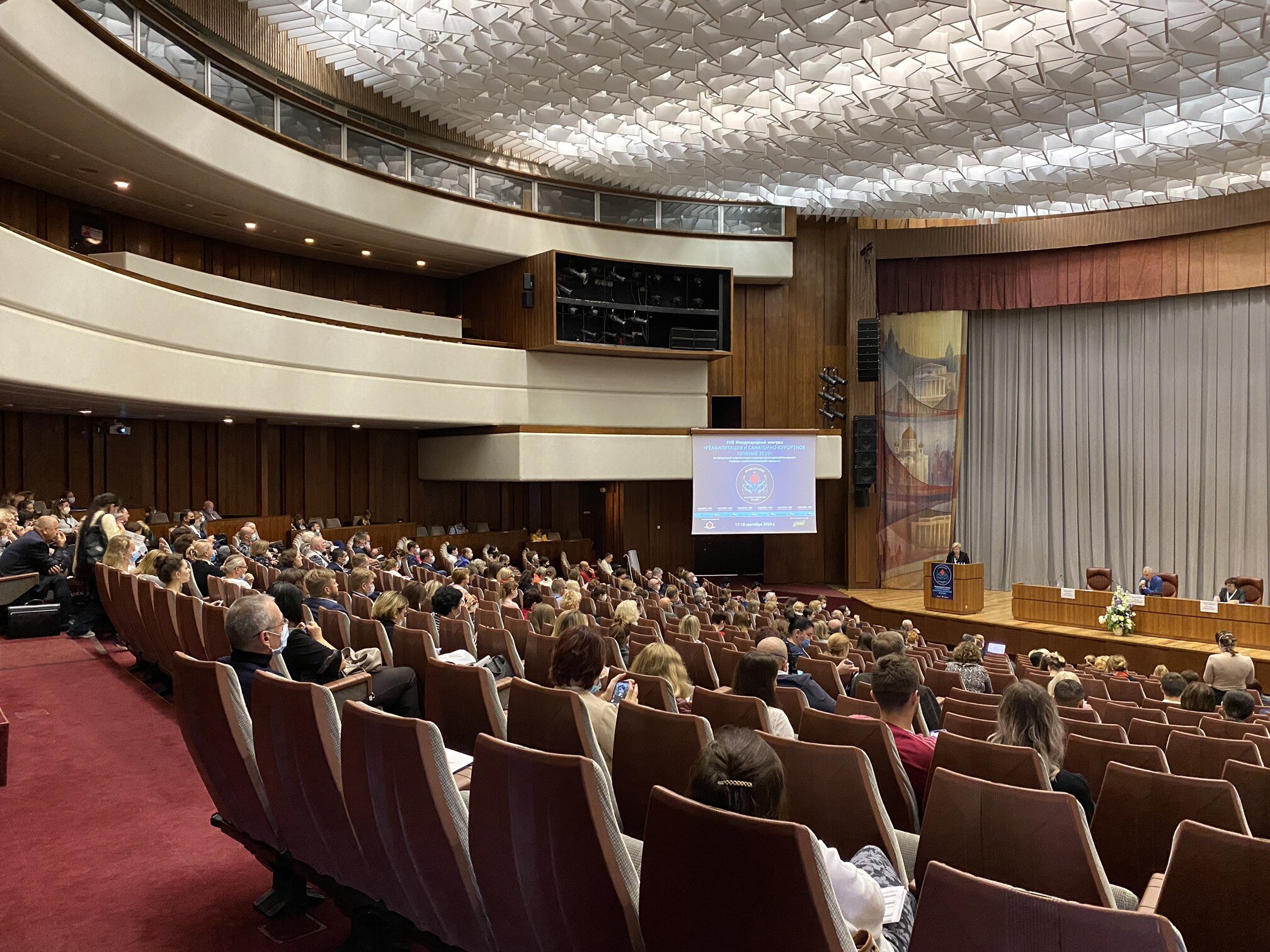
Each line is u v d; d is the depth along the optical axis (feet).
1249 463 59.11
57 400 36.29
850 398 68.64
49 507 42.14
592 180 63.16
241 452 56.85
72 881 10.92
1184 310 61.93
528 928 7.43
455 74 43.93
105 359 33.45
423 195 54.60
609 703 12.03
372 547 56.59
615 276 62.64
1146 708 22.86
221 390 42.24
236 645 12.14
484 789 7.43
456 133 57.31
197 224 50.47
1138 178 52.24
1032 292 65.41
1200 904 7.02
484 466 61.26
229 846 12.01
